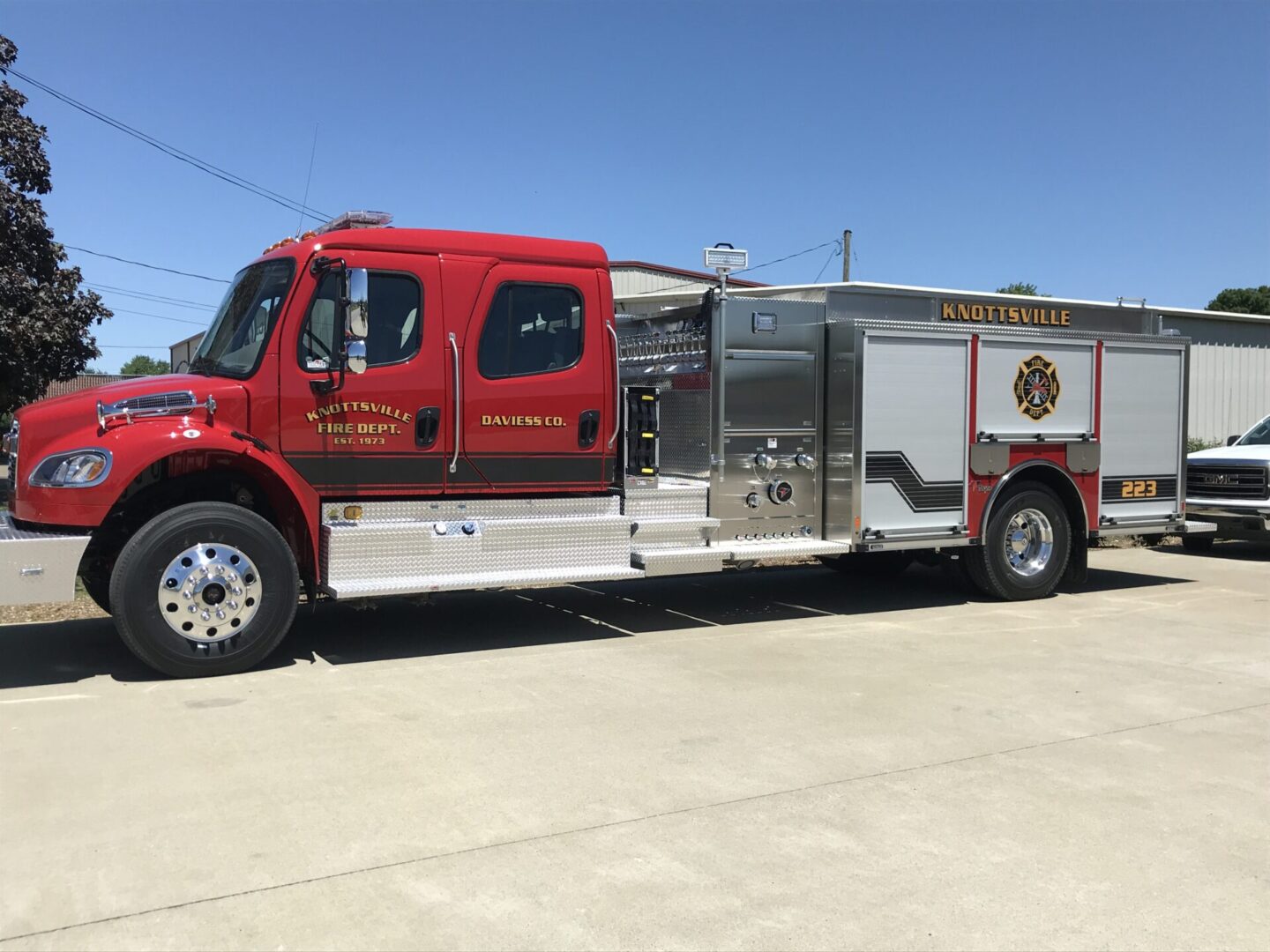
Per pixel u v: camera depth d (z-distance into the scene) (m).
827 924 3.12
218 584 5.89
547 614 8.33
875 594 9.53
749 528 7.84
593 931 3.05
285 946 2.94
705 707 5.50
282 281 6.20
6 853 3.54
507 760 4.58
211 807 3.97
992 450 8.63
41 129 16.89
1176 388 9.70
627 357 8.66
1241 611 8.62
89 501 5.50
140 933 3.00
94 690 5.67
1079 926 3.13
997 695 5.83
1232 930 3.12
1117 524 9.41
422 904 3.20
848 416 7.98
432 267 6.53
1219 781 4.43
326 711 5.30
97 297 17.11
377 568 6.30
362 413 6.34
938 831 3.84
